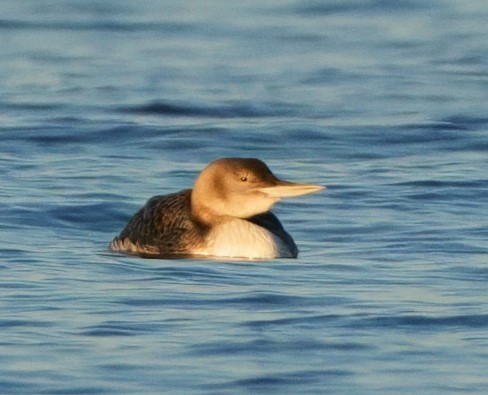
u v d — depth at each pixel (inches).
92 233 871.7
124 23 1820.9
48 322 636.7
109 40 1701.5
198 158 1112.8
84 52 1616.6
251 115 1274.6
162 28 1791.3
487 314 653.3
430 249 803.4
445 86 1430.9
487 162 1087.0
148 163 1082.7
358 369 573.9
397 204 933.8
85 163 1072.8
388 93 1390.3
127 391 546.9
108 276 730.2
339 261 775.1
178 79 1454.2
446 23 1855.3
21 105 1309.1
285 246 791.7
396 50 1660.9
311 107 1311.5
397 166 1069.1
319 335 619.5
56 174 1024.2
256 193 796.6
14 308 660.1
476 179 1008.2
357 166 1072.2
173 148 1144.2
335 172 1045.8
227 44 1686.8
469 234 842.2
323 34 1769.2
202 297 683.4
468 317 648.4
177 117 1267.2
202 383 556.4
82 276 729.6
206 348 599.8
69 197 941.2
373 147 1151.0
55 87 1408.7
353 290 700.0
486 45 1694.1
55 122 1227.2
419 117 1261.1
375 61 1587.1
